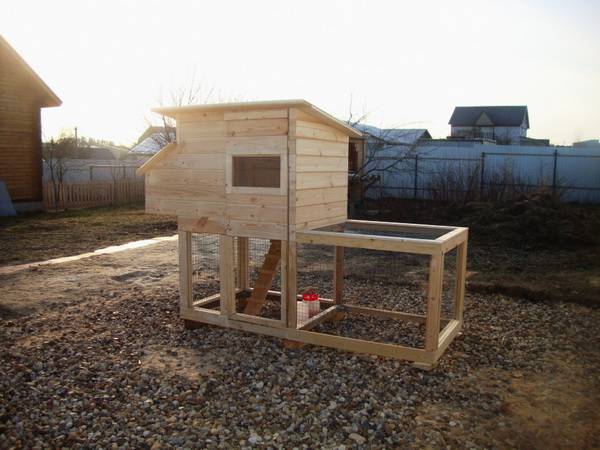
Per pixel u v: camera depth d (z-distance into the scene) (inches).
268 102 163.0
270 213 174.1
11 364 164.6
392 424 127.3
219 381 152.6
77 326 203.9
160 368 162.4
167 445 119.0
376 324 209.0
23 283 272.1
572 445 119.6
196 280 282.7
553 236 395.5
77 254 357.7
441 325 199.2
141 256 351.6
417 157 679.7
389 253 361.1
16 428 126.2
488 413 134.3
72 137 1168.2
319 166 182.1
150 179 197.2
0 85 569.6
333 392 144.9
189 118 186.4
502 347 181.6
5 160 582.6
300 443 119.7
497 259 339.9
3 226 483.2
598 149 698.8
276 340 186.5
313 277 287.4
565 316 217.6
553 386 150.7
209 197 185.9
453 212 526.3
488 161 679.7
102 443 120.0
